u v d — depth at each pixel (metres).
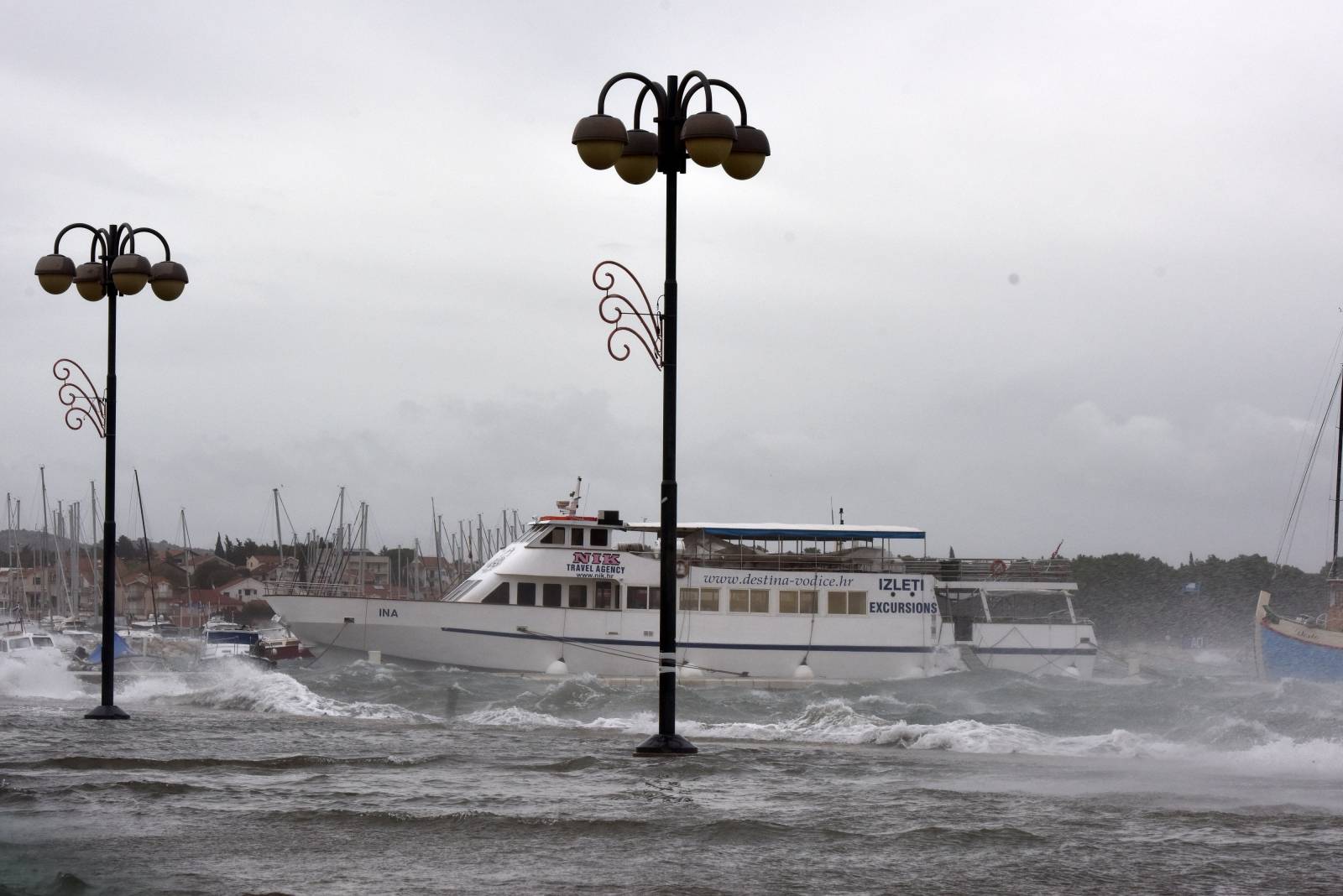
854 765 20.16
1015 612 61.00
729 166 21.05
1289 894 11.05
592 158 20.31
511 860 12.33
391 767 19.33
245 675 40.59
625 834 13.59
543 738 24.70
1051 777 19.19
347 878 11.48
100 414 29.86
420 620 53.19
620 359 24.61
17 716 29.08
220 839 13.19
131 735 24.20
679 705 39.38
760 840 13.34
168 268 29.55
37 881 11.12
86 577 156.62
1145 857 12.62
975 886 11.32
